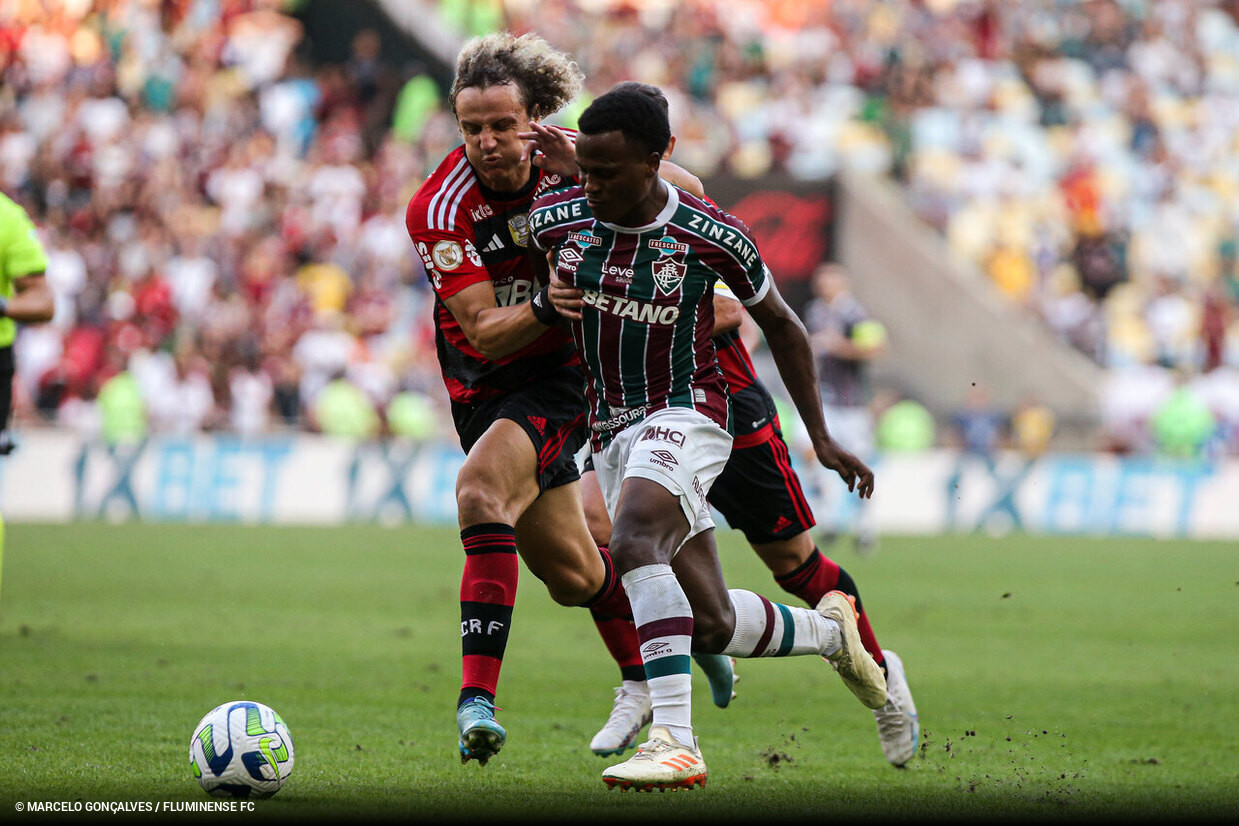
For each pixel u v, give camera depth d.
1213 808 15.08
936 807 15.00
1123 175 89.06
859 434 58.66
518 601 38.00
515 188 16.72
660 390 15.72
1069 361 75.19
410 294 76.69
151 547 49.44
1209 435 69.44
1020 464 67.19
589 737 19.44
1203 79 97.44
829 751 18.88
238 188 80.00
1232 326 81.44
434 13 93.25
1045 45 96.31
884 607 36.66
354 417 68.25
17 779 15.18
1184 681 25.42
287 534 56.88
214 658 25.67
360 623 31.47
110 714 19.58
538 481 17.14
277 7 90.31
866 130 88.12
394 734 18.95
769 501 18.56
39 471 65.00
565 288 15.36
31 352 70.62
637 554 15.08
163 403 68.88
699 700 23.28
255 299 74.31
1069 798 15.62
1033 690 24.23
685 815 14.30
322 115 85.38
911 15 96.38
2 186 80.81
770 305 15.90
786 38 95.00
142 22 88.06
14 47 88.00
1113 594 40.50
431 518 65.62
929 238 74.38
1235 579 45.22
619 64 91.88
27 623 29.94
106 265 75.62
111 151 81.38
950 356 74.06
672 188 15.48
